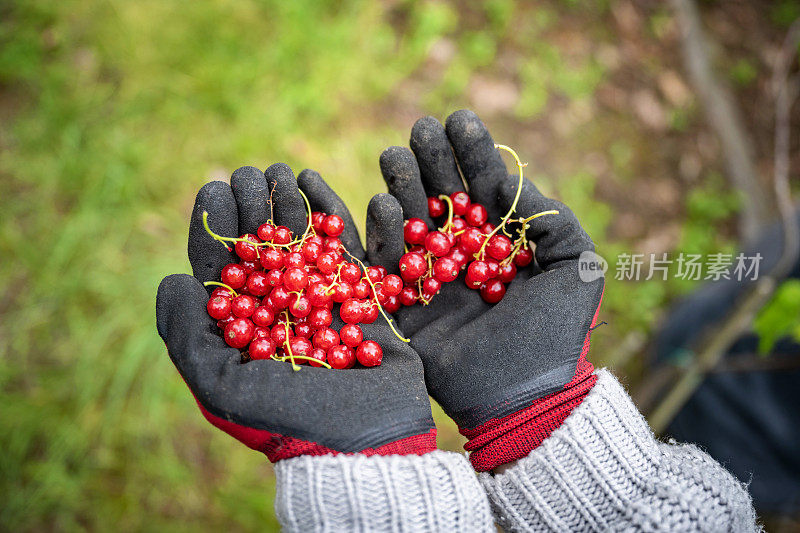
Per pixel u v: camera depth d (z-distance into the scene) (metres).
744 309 0.67
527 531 0.50
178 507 0.72
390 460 0.49
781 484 0.65
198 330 0.52
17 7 0.84
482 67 0.97
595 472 0.50
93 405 0.74
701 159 0.99
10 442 0.72
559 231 0.55
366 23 0.95
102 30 0.86
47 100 0.82
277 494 0.49
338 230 0.56
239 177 0.54
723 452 0.67
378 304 0.55
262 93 0.87
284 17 0.91
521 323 0.54
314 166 0.84
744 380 0.67
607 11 1.04
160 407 0.74
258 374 0.51
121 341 0.75
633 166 0.96
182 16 0.88
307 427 0.50
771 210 0.98
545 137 0.95
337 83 0.90
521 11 1.01
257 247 0.54
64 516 0.71
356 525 0.48
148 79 0.85
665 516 0.49
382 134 0.89
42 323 0.75
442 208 0.58
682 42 1.06
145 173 0.81
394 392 0.52
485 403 0.53
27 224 0.78
